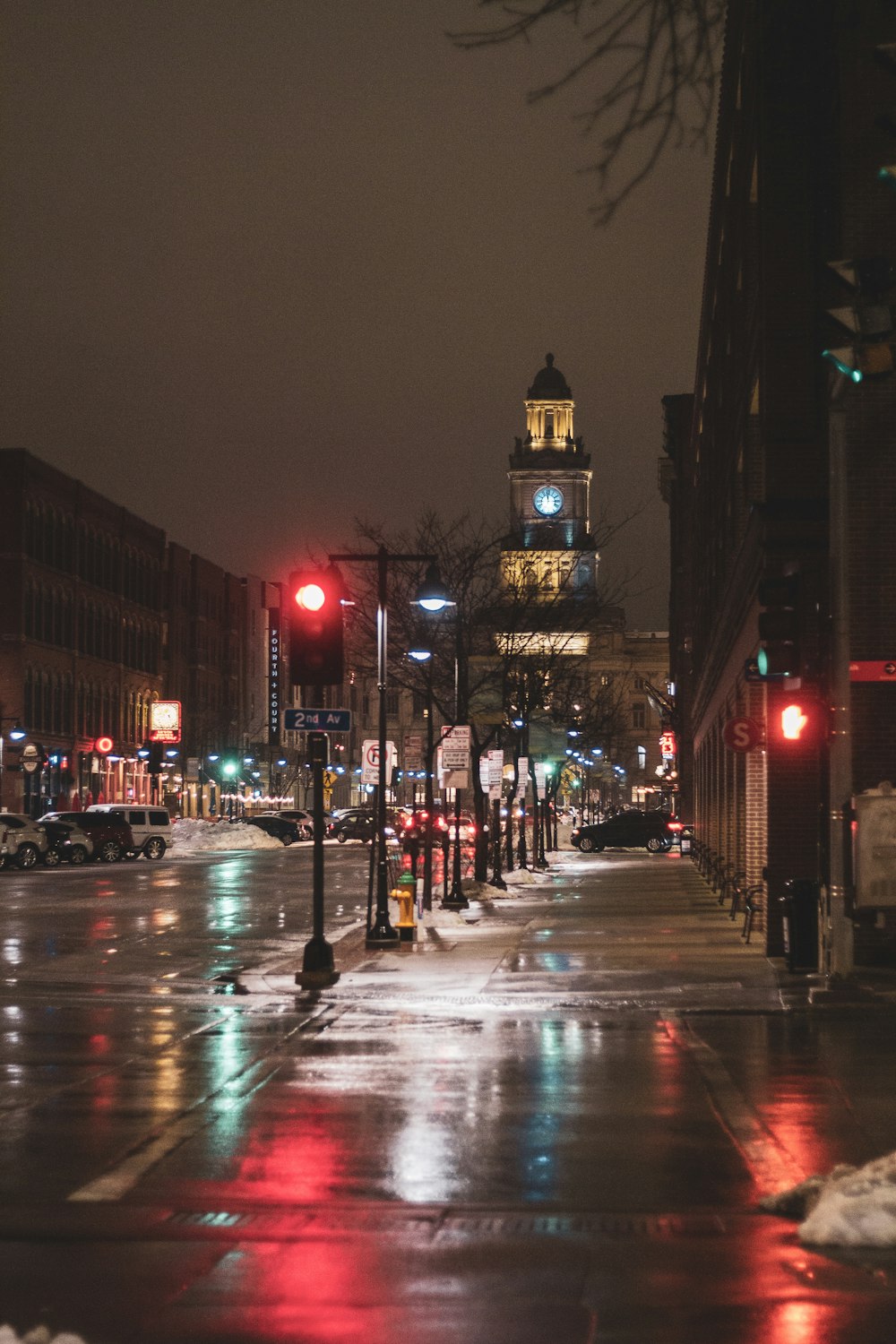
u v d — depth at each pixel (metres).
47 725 91.06
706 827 56.81
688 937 30.05
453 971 24.56
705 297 49.66
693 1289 8.18
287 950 28.86
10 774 84.31
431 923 34.19
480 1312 7.76
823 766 23.11
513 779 59.69
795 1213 9.83
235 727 126.94
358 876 54.34
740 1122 12.61
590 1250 8.98
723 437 40.66
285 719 24.02
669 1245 9.09
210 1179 10.76
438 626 51.81
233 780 119.81
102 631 101.00
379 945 28.36
